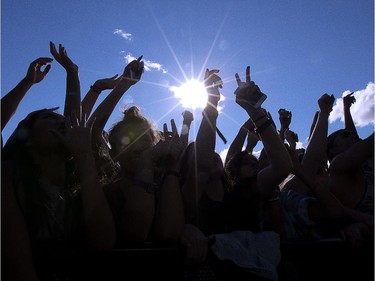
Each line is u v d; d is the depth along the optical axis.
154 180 2.52
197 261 2.28
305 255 2.75
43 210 2.07
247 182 2.83
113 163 2.80
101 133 2.84
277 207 2.89
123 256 2.13
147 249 2.18
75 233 2.15
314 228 3.02
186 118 3.14
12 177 2.02
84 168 2.08
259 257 2.40
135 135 2.53
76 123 2.20
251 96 2.80
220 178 2.79
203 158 2.61
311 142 3.29
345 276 2.81
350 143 3.69
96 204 2.04
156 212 2.34
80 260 2.07
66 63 2.95
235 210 2.68
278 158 2.72
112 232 2.08
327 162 3.94
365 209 3.17
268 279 2.30
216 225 2.64
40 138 2.21
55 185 2.27
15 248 1.85
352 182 3.20
